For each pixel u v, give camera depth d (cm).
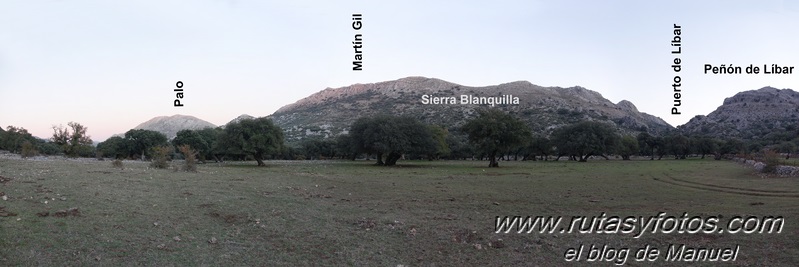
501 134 6288
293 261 1127
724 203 1995
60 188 1792
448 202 2111
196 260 1086
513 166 6444
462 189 2695
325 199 2069
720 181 3117
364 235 1391
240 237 1300
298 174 3584
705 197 2248
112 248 1115
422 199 2205
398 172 4547
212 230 1348
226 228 1385
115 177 2275
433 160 10556
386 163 7188
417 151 6994
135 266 1018
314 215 1650
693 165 6200
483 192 2533
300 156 10988
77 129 8531
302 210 1727
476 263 1170
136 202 1623
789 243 1251
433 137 7662
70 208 1441
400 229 1477
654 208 1912
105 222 1314
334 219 1602
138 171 2803
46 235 1152
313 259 1150
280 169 5044
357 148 7250
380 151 6844
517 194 2450
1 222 1220
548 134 15425
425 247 1291
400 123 7112
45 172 2319
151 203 1631
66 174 2280
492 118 6500
